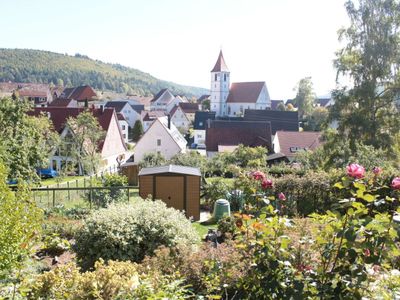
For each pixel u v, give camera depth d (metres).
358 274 3.29
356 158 20.55
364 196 3.32
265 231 3.96
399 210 3.29
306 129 68.38
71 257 9.57
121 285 4.51
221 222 10.88
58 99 82.06
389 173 11.44
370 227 3.22
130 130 79.88
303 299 3.49
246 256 4.39
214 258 5.80
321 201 14.49
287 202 14.41
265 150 35.25
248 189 5.15
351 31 26.52
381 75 25.11
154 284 4.71
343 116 25.80
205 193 18.98
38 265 8.45
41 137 23.36
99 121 40.53
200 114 68.44
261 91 90.88
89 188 16.61
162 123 42.09
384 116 25.31
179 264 6.32
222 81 92.25
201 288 5.59
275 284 3.72
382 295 3.61
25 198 7.25
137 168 30.09
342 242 3.35
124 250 8.23
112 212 8.83
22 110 22.53
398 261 4.41
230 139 46.12
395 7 25.58
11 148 20.09
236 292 4.66
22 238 6.66
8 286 5.03
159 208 9.09
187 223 9.15
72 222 12.80
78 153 33.16
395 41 25.00
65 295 4.59
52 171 34.00
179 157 29.66
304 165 27.36
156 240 8.43
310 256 4.00
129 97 123.44
